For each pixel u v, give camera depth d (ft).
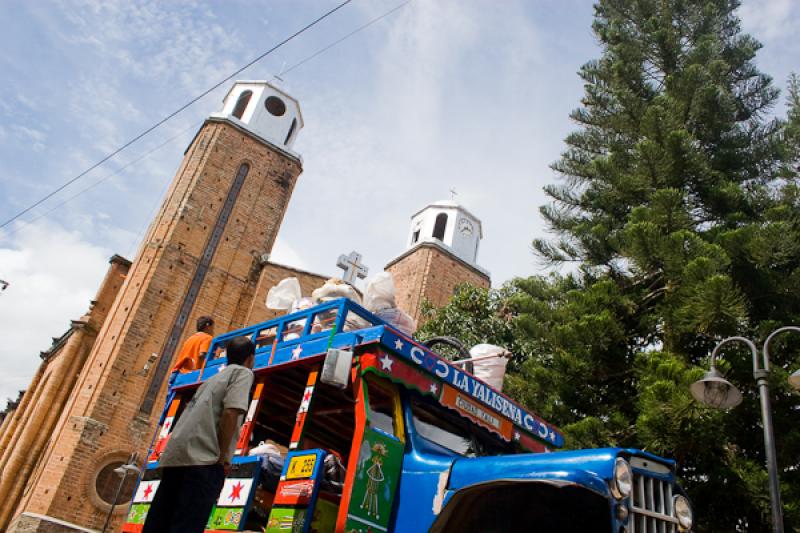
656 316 42.11
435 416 15.25
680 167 44.32
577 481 10.38
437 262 106.52
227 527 14.61
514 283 52.21
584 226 48.78
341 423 18.47
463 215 117.80
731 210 44.34
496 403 16.44
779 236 36.63
